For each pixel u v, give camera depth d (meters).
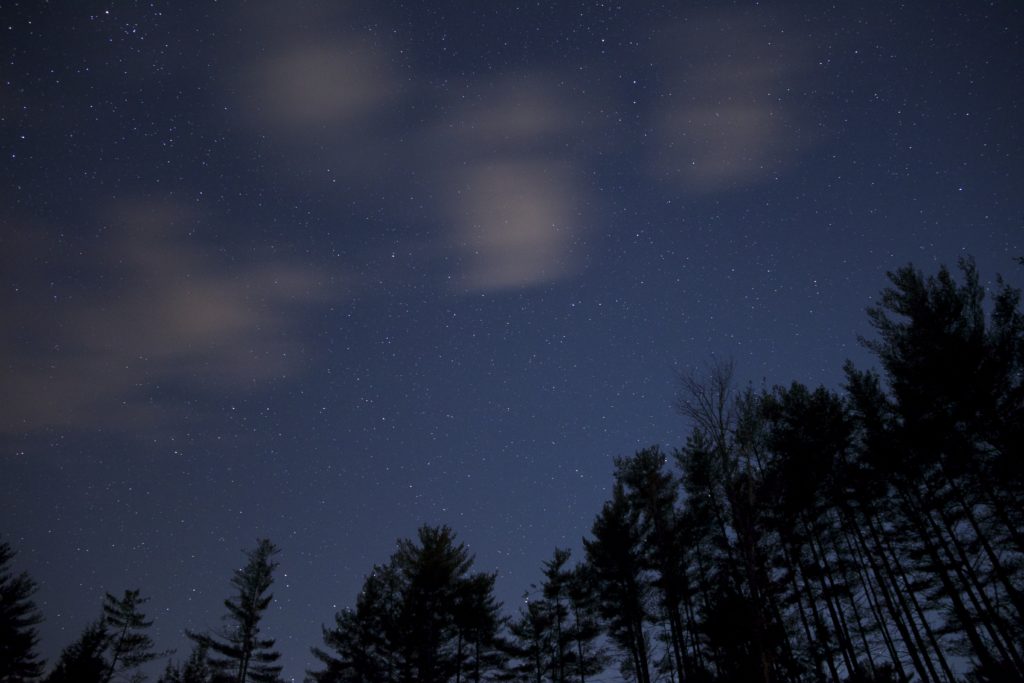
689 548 29.02
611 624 31.69
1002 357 18.34
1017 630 20.16
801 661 23.16
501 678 33.41
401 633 30.92
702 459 25.59
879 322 21.48
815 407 24.38
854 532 23.14
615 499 31.00
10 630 36.12
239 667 38.28
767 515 22.59
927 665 20.72
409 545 33.12
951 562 21.34
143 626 39.78
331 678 35.78
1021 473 17.31
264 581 41.78
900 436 21.12
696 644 26.27
